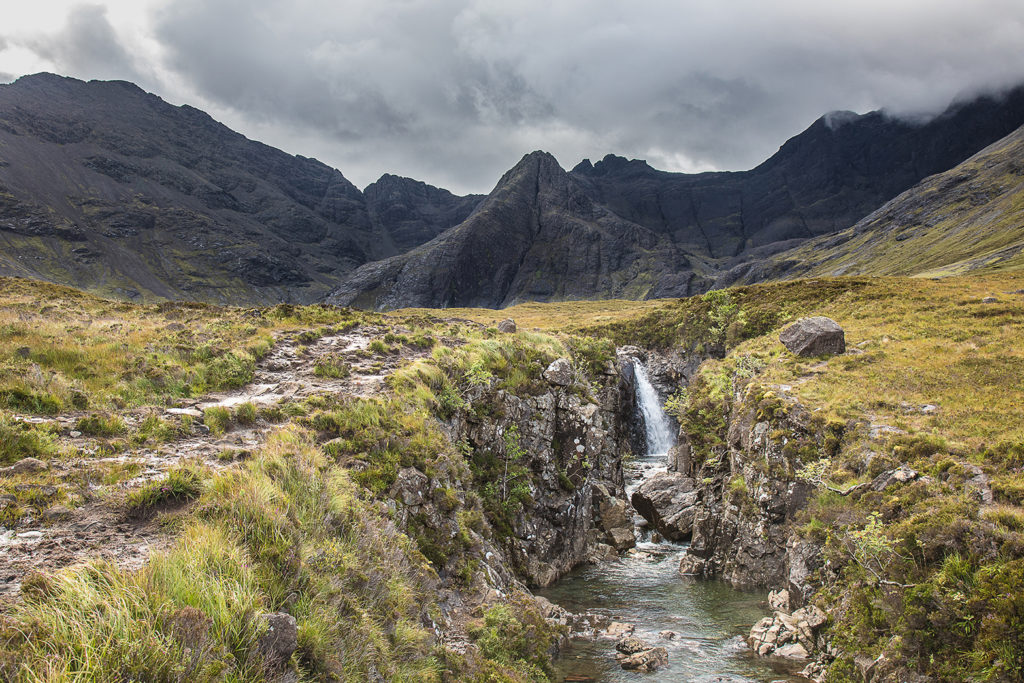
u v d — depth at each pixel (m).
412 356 27.09
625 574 23.36
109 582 6.27
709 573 23.11
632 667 14.42
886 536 14.32
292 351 25.78
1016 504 13.47
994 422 18.33
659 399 61.25
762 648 15.48
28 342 18.47
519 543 21.27
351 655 7.53
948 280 59.72
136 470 10.11
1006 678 10.13
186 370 19.31
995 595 11.08
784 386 26.00
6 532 7.41
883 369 26.28
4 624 5.24
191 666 5.50
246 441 13.34
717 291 73.00
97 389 15.45
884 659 12.30
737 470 24.72
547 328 84.00
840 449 20.05
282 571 7.80
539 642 13.50
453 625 12.20
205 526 7.94
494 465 22.27
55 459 10.20
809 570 17.66
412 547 12.63
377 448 14.91
